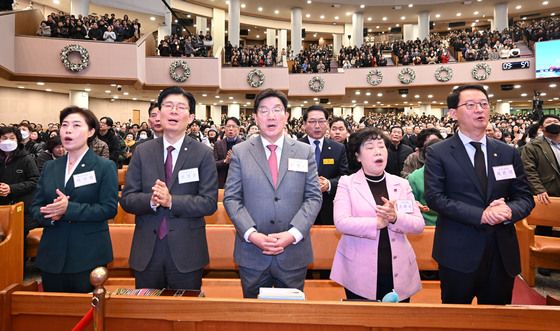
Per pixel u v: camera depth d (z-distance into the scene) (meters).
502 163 1.78
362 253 1.88
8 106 13.71
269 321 1.34
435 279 3.00
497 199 1.75
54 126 10.00
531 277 3.08
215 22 19.72
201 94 15.15
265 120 1.90
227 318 1.36
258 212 1.83
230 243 2.88
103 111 16.81
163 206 1.78
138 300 1.38
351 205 1.96
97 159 2.06
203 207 1.83
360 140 1.98
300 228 1.77
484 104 1.76
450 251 1.78
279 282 1.85
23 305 1.43
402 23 22.48
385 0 19.11
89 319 1.27
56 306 1.42
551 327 1.29
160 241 1.85
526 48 15.63
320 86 15.59
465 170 1.77
